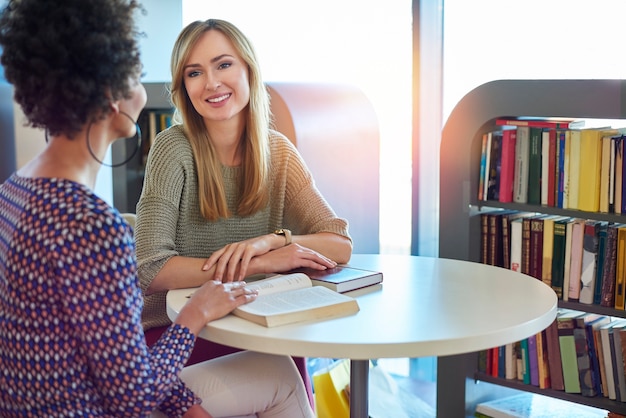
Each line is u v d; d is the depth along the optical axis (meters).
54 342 1.40
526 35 3.23
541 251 2.73
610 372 2.62
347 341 1.54
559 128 2.66
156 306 2.30
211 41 2.24
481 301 1.84
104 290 1.38
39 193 1.42
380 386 3.17
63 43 1.46
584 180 2.60
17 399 1.42
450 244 2.90
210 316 1.67
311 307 1.70
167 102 3.43
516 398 2.92
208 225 2.34
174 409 1.67
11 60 1.49
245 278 2.09
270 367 1.90
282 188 2.44
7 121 3.81
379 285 2.01
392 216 3.72
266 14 3.82
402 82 3.58
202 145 2.29
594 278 2.63
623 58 3.00
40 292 1.38
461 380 2.85
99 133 1.54
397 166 3.67
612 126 2.87
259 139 2.33
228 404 1.84
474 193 2.85
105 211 1.41
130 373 1.42
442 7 3.46
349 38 3.66
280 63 3.82
